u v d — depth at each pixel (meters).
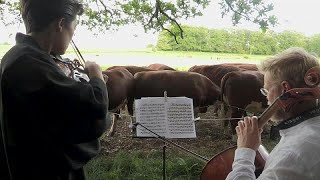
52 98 1.46
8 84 1.47
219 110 8.63
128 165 5.27
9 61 1.50
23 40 1.56
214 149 6.55
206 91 7.75
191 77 7.69
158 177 4.84
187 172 4.98
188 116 3.50
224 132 7.44
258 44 25.00
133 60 20.55
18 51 1.51
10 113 1.48
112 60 19.95
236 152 1.54
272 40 24.28
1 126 1.55
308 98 1.37
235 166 1.49
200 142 6.95
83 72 1.72
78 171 1.76
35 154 1.54
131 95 7.59
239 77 7.11
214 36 26.75
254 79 7.06
